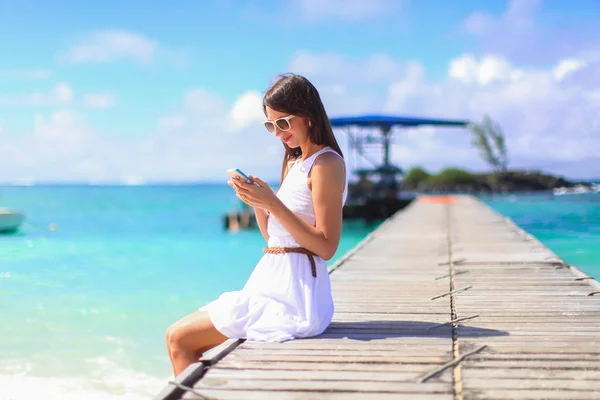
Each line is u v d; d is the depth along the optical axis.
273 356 3.04
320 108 3.25
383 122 26.55
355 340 3.37
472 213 17.98
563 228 17.25
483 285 5.61
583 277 5.82
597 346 3.28
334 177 3.17
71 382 4.62
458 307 4.51
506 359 3.03
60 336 5.82
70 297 7.62
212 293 8.09
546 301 4.73
